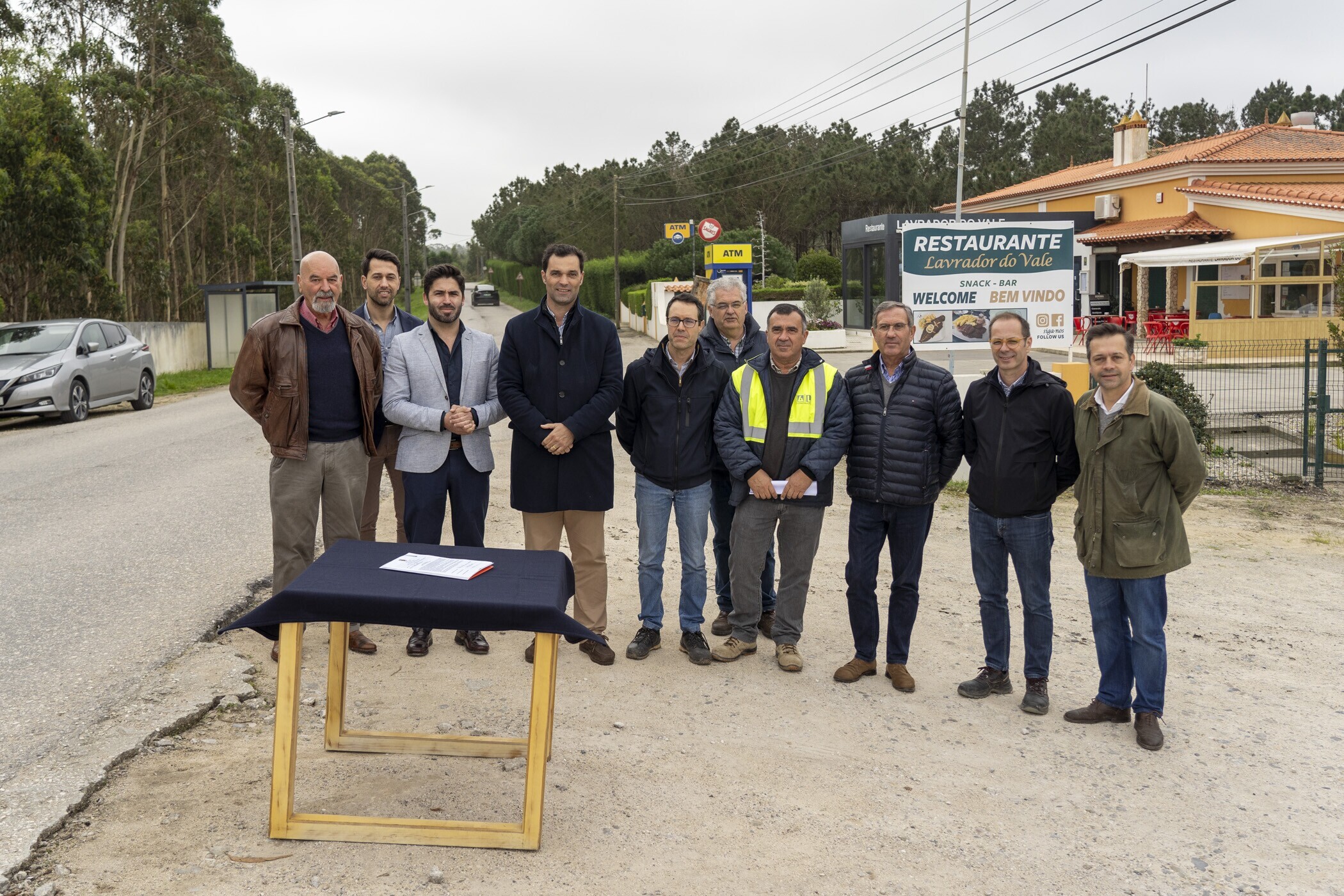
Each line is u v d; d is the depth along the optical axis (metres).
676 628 6.05
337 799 3.76
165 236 36.06
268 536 7.80
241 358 4.97
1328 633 6.28
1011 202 38.34
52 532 7.95
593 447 5.31
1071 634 6.20
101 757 3.91
